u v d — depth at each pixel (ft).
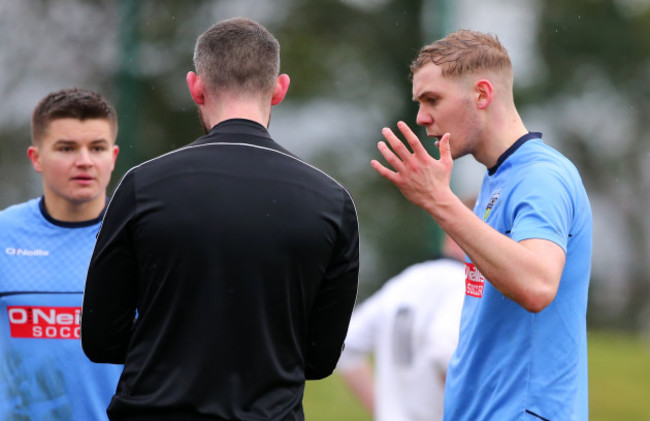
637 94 257.34
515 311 34.06
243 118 32.89
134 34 122.01
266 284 31.09
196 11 166.30
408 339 47.65
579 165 261.85
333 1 197.57
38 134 43.01
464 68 34.71
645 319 233.14
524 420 33.42
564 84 247.09
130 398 31.01
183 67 160.97
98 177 42.86
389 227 168.76
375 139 197.06
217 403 30.53
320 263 31.99
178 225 30.81
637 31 255.09
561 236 31.94
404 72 196.85
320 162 195.52
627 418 94.43
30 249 42.63
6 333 42.09
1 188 146.72
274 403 31.09
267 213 31.27
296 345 32.12
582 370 34.83
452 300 47.50
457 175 111.04
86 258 42.86
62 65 152.15
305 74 197.57
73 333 41.93
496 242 30.60
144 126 152.25
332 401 96.53
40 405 41.57
